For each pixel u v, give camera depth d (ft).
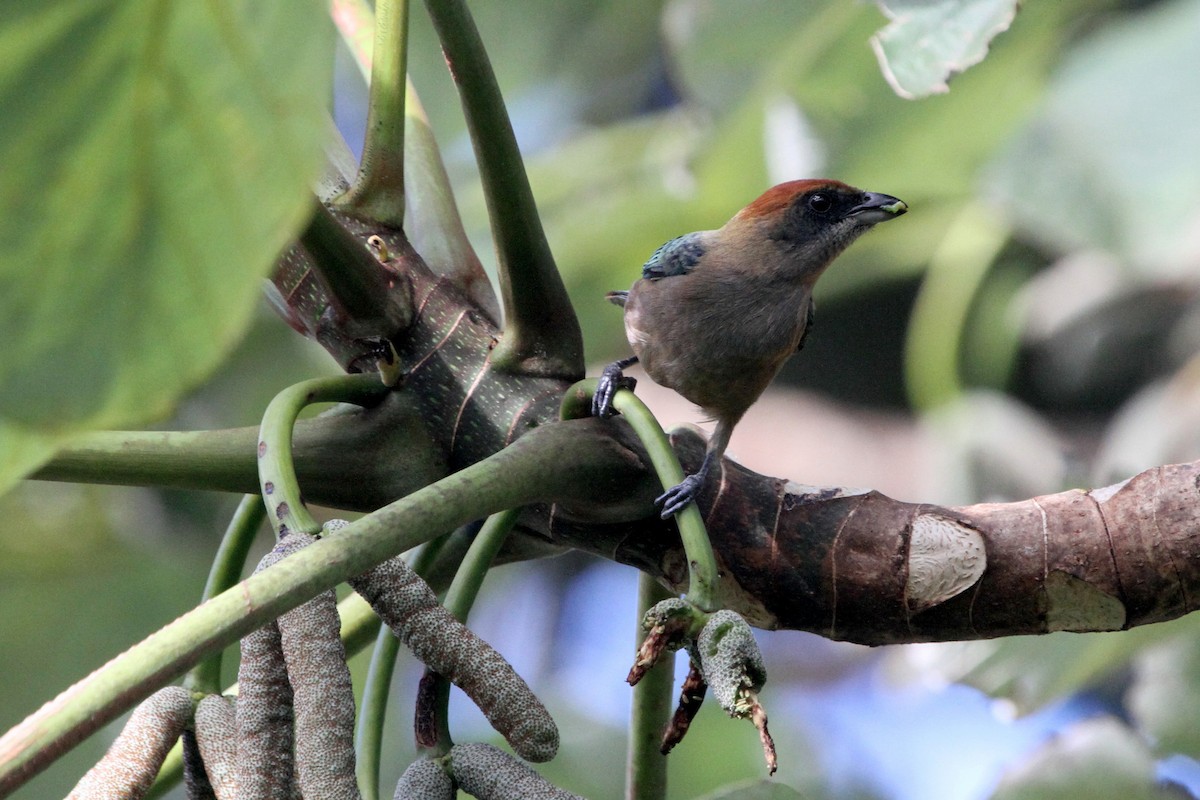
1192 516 12.67
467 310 12.76
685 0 13.14
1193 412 13.15
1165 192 12.83
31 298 9.18
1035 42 13.05
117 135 8.99
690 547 12.63
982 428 13.25
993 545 12.69
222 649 11.15
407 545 12.23
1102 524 12.68
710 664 12.02
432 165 12.82
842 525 12.71
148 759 12.62
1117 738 12.91
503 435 12.73
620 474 12.69
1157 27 12.87
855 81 13.09
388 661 12.68
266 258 9.07
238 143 8.95
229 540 12.70
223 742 12.62
